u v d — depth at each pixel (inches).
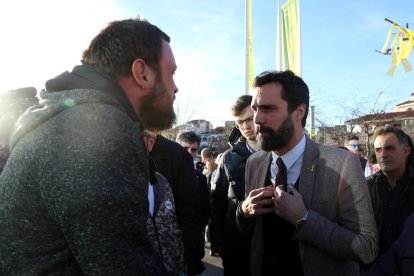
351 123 833.5
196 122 1253.1
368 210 70.1
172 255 67.0
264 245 78.7
